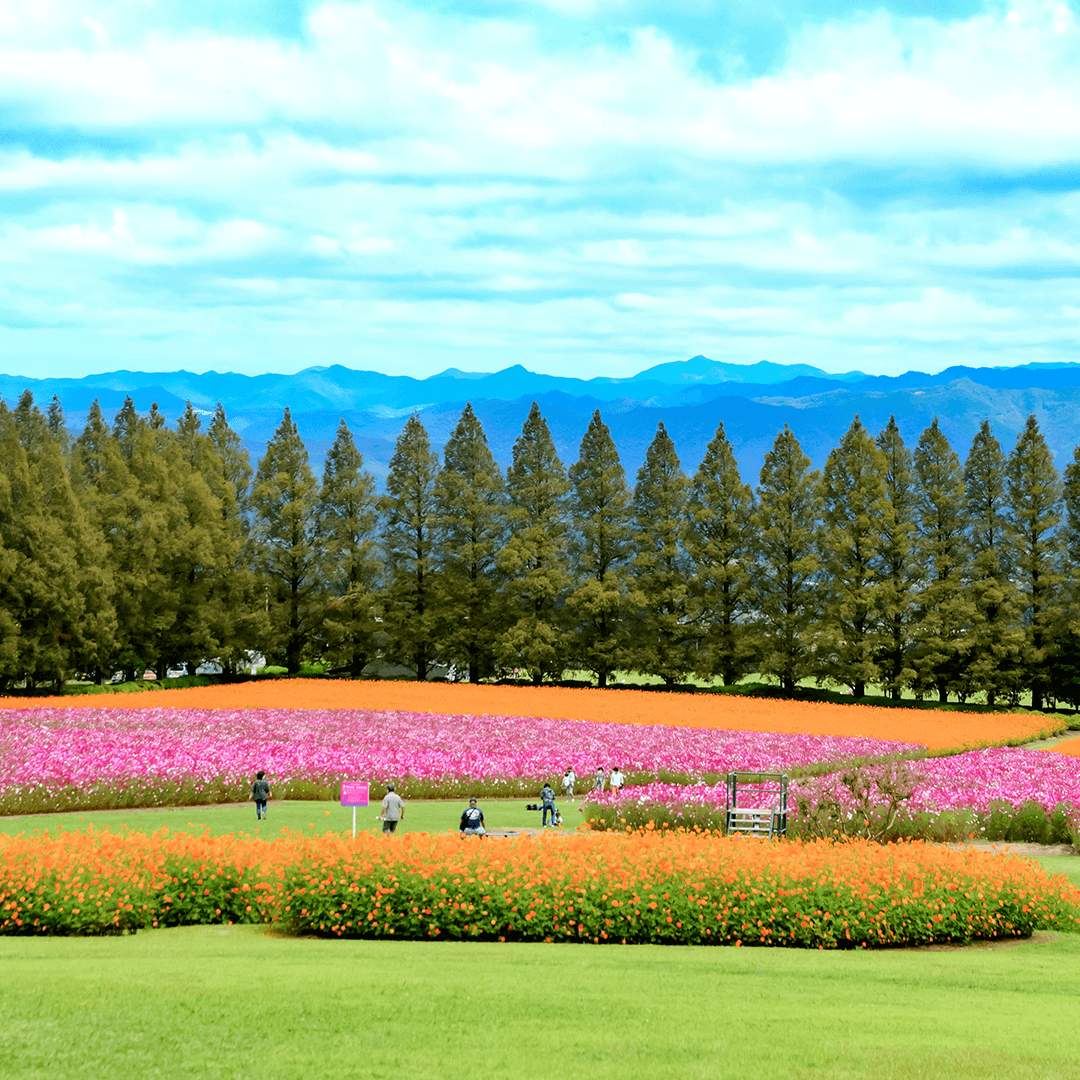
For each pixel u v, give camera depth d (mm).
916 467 80688
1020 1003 10922
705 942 14234
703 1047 8867
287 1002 9852
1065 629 73312
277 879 14984
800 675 76438
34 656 63219
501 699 64312
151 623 74250
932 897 14781
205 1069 8109
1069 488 75875
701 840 16922
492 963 12172
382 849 14734
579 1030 9273
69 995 9859
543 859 14906
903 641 76375
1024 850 25438
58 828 23688
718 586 82250
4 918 13898
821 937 14195
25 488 66625
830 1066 8453
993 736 52688
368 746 38906
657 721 54938
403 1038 8938
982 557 76625
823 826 22359
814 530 81625
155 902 14781
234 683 76875
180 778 30484
